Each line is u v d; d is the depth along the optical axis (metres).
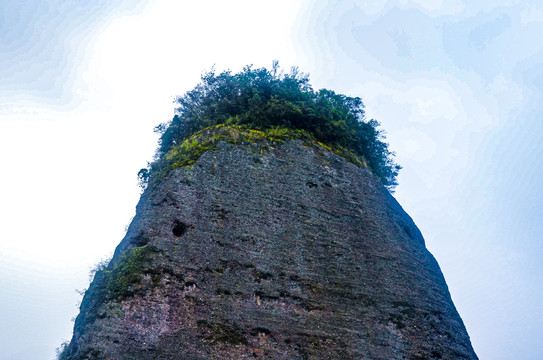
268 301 12.14
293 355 11.24
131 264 11.74
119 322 10.52
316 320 12.19
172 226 12.95
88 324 10.58
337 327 12.23
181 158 15.29
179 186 13.97
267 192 14.90
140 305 10.93
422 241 17.14
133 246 12.37
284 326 11.76
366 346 12.08
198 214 13.46
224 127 16.86
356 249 14.59
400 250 15.40
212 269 12.30
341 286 13.29
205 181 14.38
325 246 14.21
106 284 11.46
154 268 11.77
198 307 11.38
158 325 10.74
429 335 13.00
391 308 13.26
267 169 15.61
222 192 14.30
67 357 10.56
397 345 12.40
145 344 10.36
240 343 11.02
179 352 10.45
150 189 14.76
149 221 13.03
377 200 16.95
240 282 12.29
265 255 13.19
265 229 13.83
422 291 14.29
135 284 11.28
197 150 15.49
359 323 12.52
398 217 16.97
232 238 13.23
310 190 15.72
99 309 10.80
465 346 13.38
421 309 13.62
